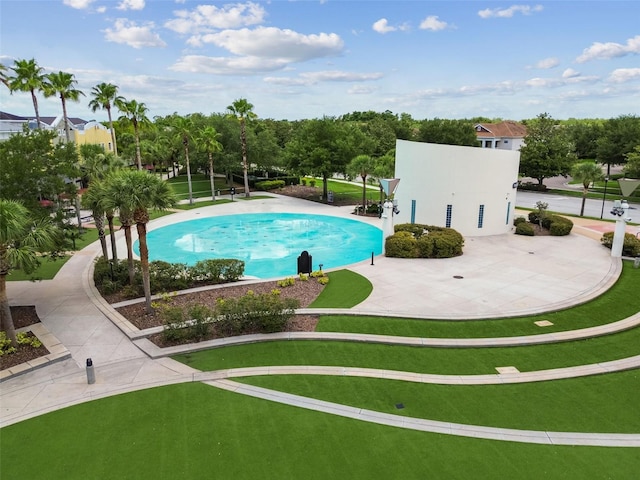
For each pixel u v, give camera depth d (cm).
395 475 801
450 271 2122
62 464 837
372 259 2252
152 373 1184
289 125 9231
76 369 1204
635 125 5659
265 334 1407
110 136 5669
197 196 4941
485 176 2816
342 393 1088
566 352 1312
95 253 2580
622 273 2098
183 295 1769
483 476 797
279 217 3856
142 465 833
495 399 1062
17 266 1314
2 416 992
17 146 1549
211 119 5447
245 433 927
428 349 1337
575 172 3600
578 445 888
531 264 2236
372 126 7706
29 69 3334
